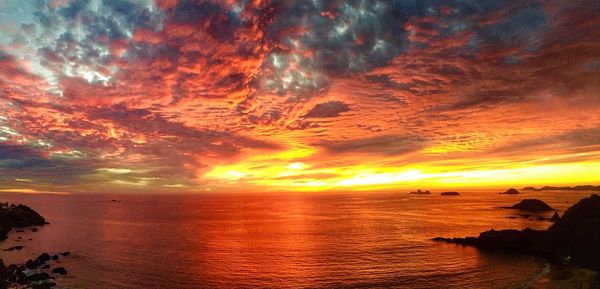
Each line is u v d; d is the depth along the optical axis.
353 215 150.75
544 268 51.19
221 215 162.12
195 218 146.12
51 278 49.19
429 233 89.31
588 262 51.72
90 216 155.50
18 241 81.94
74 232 99.00
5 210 115.31
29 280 46.84
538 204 150.88
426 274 50.53
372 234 90.31
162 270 55.00
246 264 59.22
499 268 52.16
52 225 116.62
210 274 52.94
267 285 47.59
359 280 48.78
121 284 47.50
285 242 81.44
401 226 105.31
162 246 76.62
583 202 60.81
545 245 60.50
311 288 46.03
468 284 45.66
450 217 126.38
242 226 115.31
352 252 67.50
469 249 66.12
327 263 59.03
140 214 169.12
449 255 61.50
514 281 46.00
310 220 133.38
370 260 60.16
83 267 55.94
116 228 109.75
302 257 64.38
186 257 64.88
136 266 57.22
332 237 87.38
